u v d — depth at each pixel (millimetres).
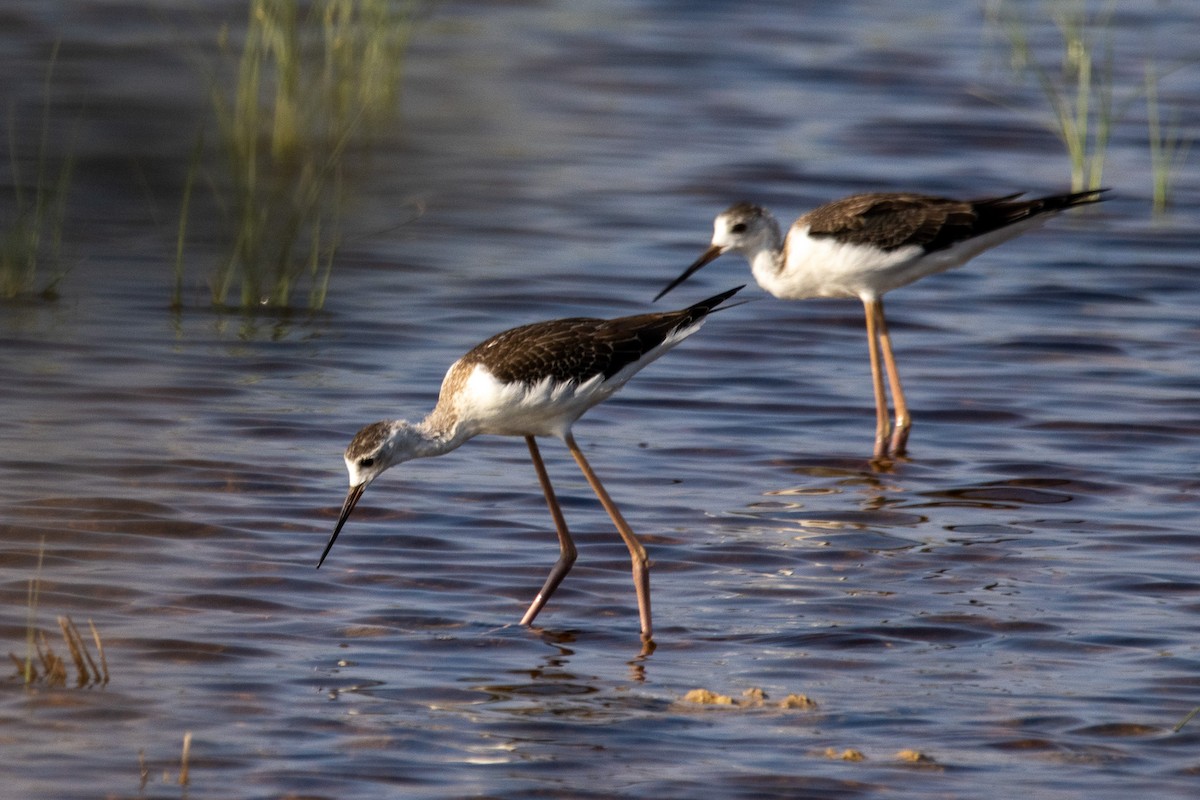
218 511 11234
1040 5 31703
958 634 9617
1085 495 12086
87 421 12922
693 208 20297
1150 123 24484
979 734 8297
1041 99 25469
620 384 10258
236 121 20906
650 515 11602
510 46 28125
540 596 9844
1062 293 17594
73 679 8664
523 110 24344
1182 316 16812
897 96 25641
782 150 22734
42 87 23703
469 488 12047
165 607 9672
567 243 18828
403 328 15820
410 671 8977
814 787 7684
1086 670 9094
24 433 12555
